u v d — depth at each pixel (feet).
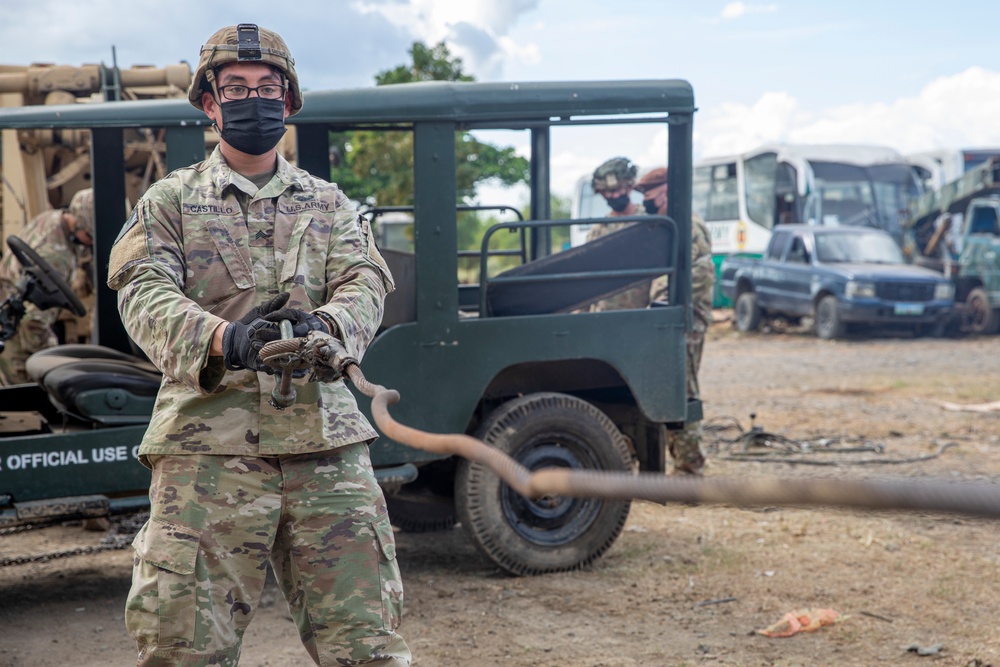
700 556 17.33
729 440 28.37
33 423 15.33
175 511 7.77
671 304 17.07
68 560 17.70
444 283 15.75
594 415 16.49
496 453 4.02
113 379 14.56
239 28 8.11
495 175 56.59
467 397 15.90
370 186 68.59
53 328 23.97
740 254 78.89
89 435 14.29
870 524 19.26
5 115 14.55
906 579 16.03
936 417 32.73
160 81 26.20
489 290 16.28
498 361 16.05
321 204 8.50
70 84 25.90
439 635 13.78
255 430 7.85
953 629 13.88
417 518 19.07
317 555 7.96
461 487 15.89
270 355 6.95
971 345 58.29
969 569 16.52
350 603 7.98
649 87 16.46
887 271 60.59
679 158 16.84
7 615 14.80
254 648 13.39
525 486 3.57
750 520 19.81
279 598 15.43
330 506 7.98
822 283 60.95
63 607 15.17
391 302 16.52
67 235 20.11
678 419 17.02
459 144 56.59
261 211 8.29
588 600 15.17
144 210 8.04
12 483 13.98
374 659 8.01
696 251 21.02
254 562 7.89
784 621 13.94
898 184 75.25
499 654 13.10
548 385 17.35
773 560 17.10
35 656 13.17
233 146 8.22
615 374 17.53
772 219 77.77
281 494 7.92
